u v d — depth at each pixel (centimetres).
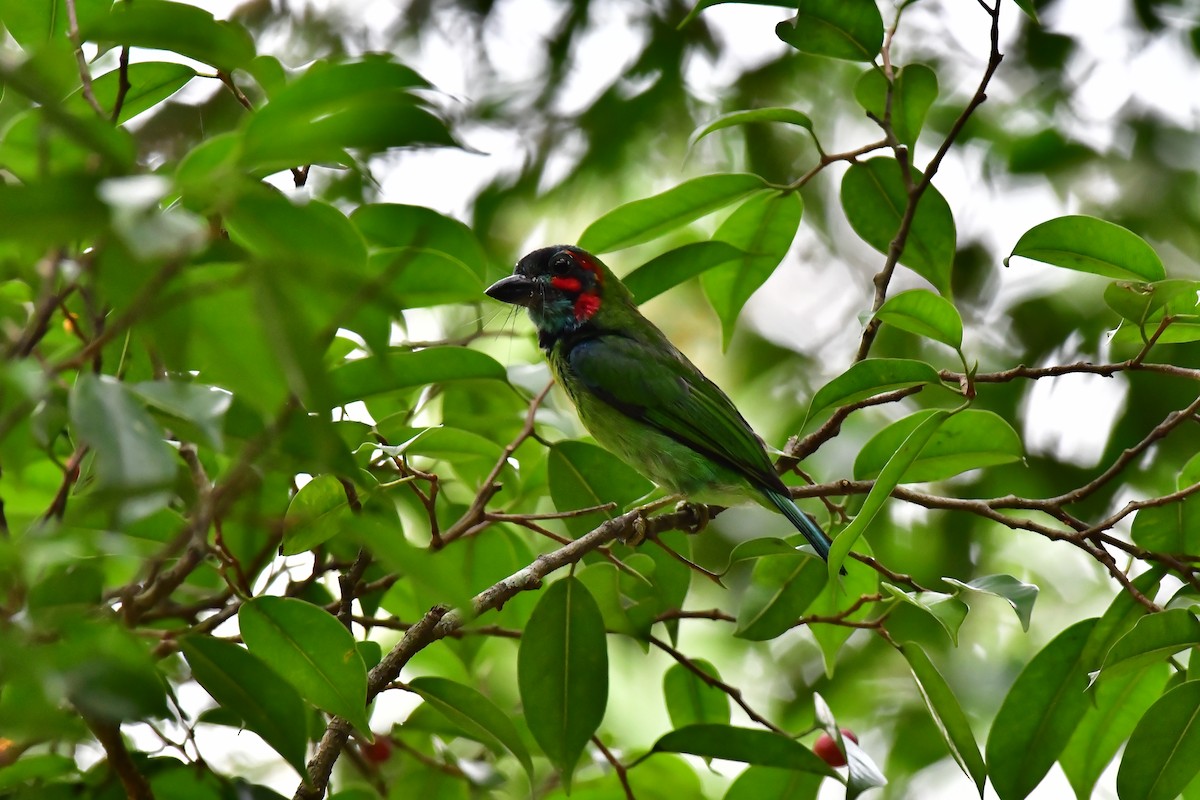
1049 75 1254
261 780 912
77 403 333
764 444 936
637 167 1327
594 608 661
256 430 494
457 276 705
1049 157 1237
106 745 489
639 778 800
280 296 308
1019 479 1155
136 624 546
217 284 317
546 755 647
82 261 372
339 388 657
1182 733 605
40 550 326
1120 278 689
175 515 561
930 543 1176
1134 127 1246
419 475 634
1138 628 587
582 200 1324
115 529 337
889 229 793
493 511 789
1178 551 684
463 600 386
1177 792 613
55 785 568
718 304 838
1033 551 1264
